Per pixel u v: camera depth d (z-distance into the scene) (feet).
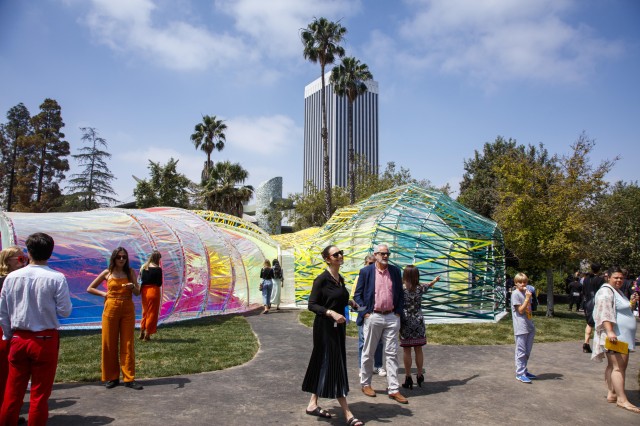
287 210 174.81
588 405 19.89
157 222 46.32
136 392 20.42
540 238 53.47
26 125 183.73
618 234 89.76
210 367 24.95
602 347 20.38
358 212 57.11
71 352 28.22
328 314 17.07
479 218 57.00
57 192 177.47
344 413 17.03
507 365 27.25
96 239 41.24
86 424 16.33
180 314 44.60
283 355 28.91
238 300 54.29
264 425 16.62
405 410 18.76
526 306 23.82
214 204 127.44
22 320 14.32
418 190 57.21
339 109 470.80
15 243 36.60
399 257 47.78
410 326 22.21
